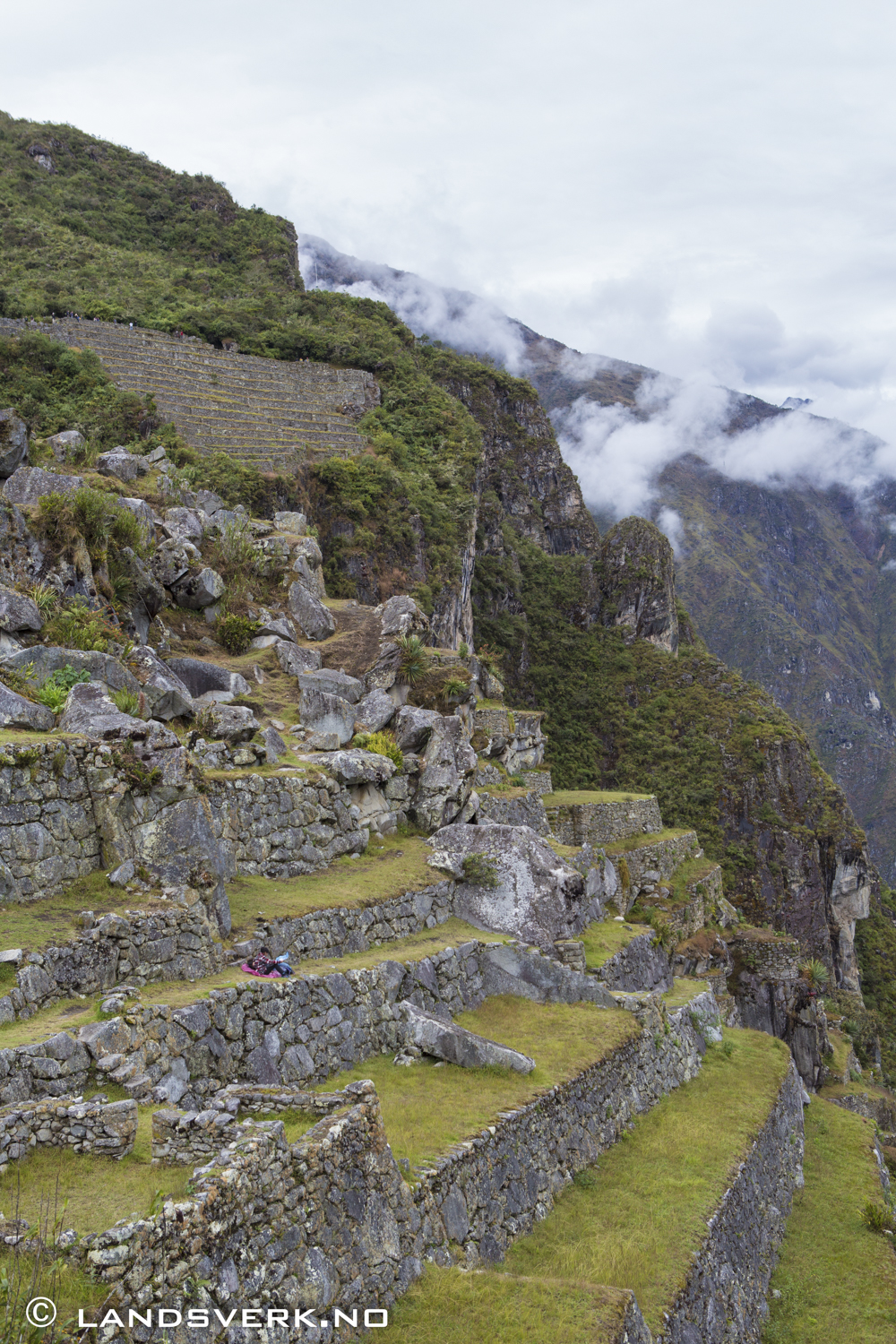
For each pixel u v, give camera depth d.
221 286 116.00
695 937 50.22
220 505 49.53
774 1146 26.08
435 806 29.66
